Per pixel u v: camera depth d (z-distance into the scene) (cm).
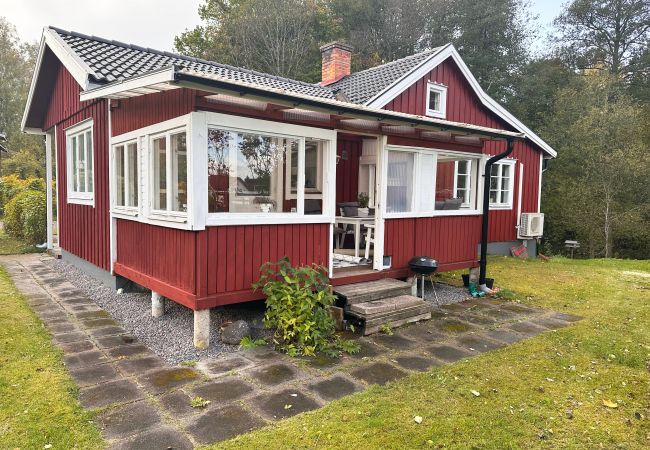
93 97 527
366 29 2352
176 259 479
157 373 388
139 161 555
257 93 403
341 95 871
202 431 293
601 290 765
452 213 721
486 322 565
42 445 271
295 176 517
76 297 651
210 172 446
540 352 455
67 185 908
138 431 292
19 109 3453
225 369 399
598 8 2356
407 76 914
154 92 481
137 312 572
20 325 505
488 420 313
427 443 283
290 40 2217
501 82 2234
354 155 872
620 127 1522
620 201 1555
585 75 2259
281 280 503
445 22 2362
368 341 483
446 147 693
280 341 468
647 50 2275
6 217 1342
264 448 274
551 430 304
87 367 399
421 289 696
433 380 379
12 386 350
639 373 407
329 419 310
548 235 1755
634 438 297
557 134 1727
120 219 646
